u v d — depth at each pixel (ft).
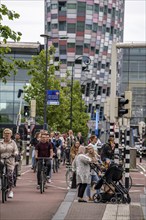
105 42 561.02
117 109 87.76
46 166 90.74
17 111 345.31
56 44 535.60
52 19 538.47
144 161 253.44
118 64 428.97
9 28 78.28
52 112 254.06
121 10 605.73
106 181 72.49
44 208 65.21
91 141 99.76
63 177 121.39
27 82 343.26
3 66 81.00
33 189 90.74
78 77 533.14
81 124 346.54
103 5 554.05
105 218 56.80
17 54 344.08
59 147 153.28
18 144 109.91
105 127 248.32
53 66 245.24
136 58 391.65
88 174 73.10
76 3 533.14
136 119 391.45
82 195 73.00
